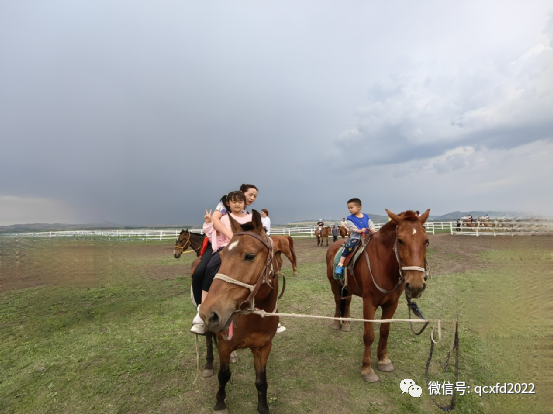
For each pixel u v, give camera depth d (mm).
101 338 5371
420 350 4633
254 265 2336
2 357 4742
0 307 7414
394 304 4082
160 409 3408
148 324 6074
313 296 7867
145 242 25984
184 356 4605
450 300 6914
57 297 8281
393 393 3582
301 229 32562
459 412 3215
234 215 3150
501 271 8172
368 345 3875
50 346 5098
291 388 3717
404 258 3396
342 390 3660
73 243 22141
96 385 3879
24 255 16500
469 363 4191
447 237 20453
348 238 4723
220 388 3174
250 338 2814
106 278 10828
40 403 3566
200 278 3102
